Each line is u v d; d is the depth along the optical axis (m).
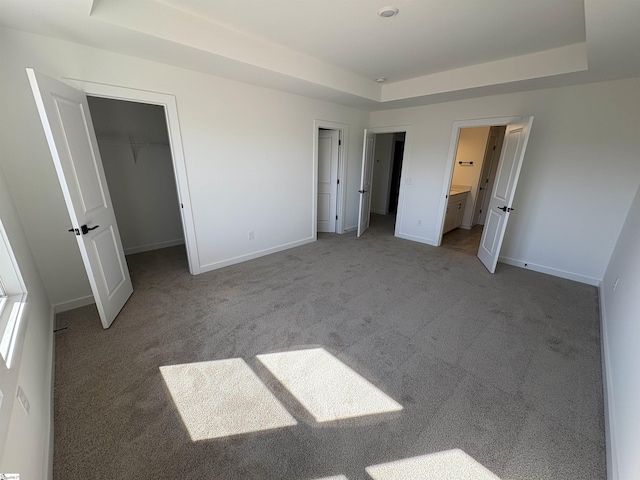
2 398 0.98
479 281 3.31
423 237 4.86
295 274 3.42
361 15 2.11
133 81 2.47
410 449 1.40
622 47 2.00
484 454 1.38
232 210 3.53
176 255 4.02
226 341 2.16
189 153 2.99
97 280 2.19
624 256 2.50
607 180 3.03
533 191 3.53
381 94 4.14
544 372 1.91
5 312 1.51
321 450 1.39
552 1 1.85
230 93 3.15
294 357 2.01
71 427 1.46
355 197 5.52
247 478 1.26
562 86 3.12
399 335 2.28
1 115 1.97
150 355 1.99
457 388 1.77
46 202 2.25
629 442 1.17
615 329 1.99
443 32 2.37
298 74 2.99
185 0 1.95
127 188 3.94
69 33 1.97
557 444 1.43
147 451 1.36
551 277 3.46
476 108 3.88
